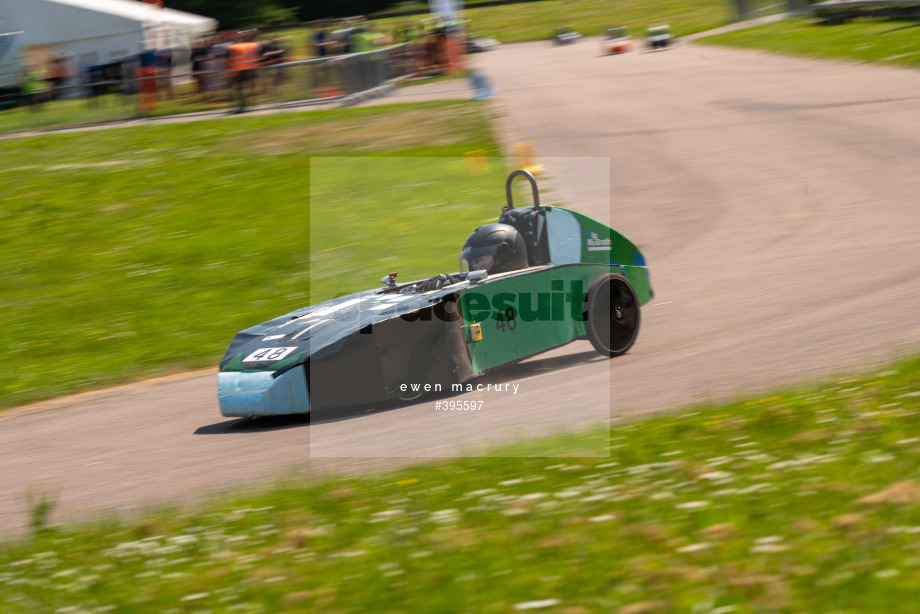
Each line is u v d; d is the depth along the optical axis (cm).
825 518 1072
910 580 880
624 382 1989
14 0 10231
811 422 1471
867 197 3975
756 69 8675
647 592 947
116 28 10331
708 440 1466
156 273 4138
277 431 1962
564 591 984
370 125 7131
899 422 1391
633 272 2333
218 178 5881
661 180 4844
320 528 1290
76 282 4144
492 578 1042
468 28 19562
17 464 2030
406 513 1310
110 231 4953
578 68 10719
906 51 8244
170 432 2116
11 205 5712
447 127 6781
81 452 2052
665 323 2548
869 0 10838
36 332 3509
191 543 1310
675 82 8406
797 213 3872
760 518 1108
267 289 3738
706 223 3925
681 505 1183
